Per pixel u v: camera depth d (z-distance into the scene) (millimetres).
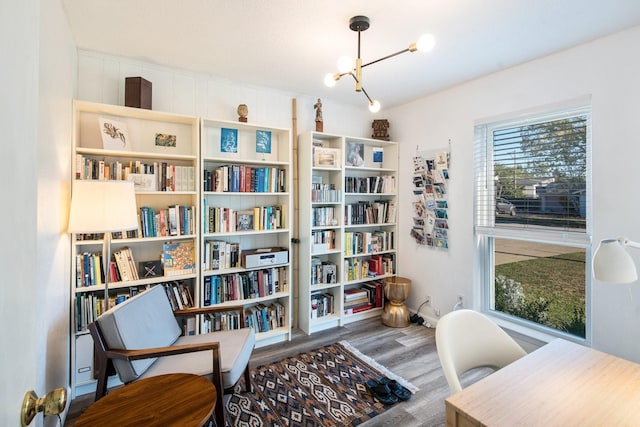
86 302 2182
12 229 539
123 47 2305
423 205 3426
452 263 3137
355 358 2678
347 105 3695
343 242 3377
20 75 569
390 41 2186
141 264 2498
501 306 2893
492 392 1094
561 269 2465
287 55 2424
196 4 1780
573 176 2340
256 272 2938
